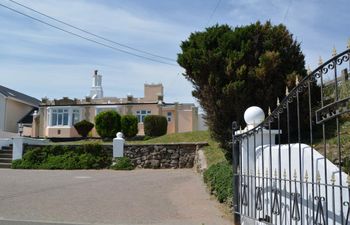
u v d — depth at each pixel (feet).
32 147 62.80
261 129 21.42
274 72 31.94
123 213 28.66
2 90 125.39
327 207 15.24
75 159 59.93
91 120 121.39
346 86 26.99
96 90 141.59
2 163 61.62
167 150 60.64
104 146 61.41
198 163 52.37
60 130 120.16
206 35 34.50
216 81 32.53
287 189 19.12
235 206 24.79
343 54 14.82
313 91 30.30
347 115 31.58
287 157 19.47
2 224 24.90
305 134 32.01
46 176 48.62
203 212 28.78
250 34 33.68
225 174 32.30
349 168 20.36
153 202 32.60
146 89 122.93
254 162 22.57
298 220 17.44
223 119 33.40
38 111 129.08
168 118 122.52
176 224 25.50
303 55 33.65
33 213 28.12
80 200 33.09
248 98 32.22
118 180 45.16
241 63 32.83
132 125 96.43
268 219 20.75
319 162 16.97
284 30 33.55
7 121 125.59
